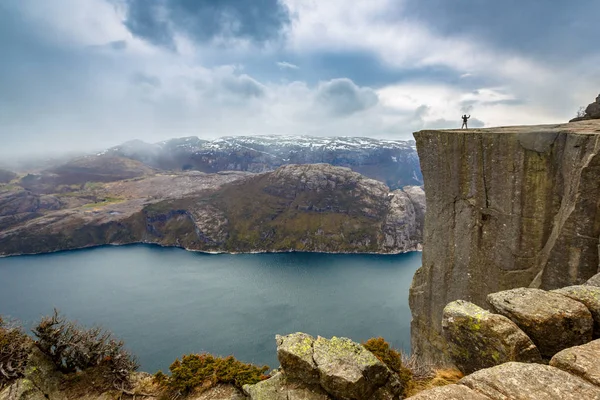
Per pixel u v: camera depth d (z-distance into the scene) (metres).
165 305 155.38
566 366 6.62
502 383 6.10
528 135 21.67
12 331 22.02
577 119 38.22
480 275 24.69
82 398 21.00
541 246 21.66
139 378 23.64
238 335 122.94
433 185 27.55
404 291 169.38
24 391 18.98
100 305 157.38
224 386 21.56
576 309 9.16
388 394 11.38
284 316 139.38
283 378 12.54
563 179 20.42
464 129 27.05
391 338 117.25
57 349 22.47
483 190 24.19
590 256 18.39
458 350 10.18
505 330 8.92
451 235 26.44
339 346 12.53
